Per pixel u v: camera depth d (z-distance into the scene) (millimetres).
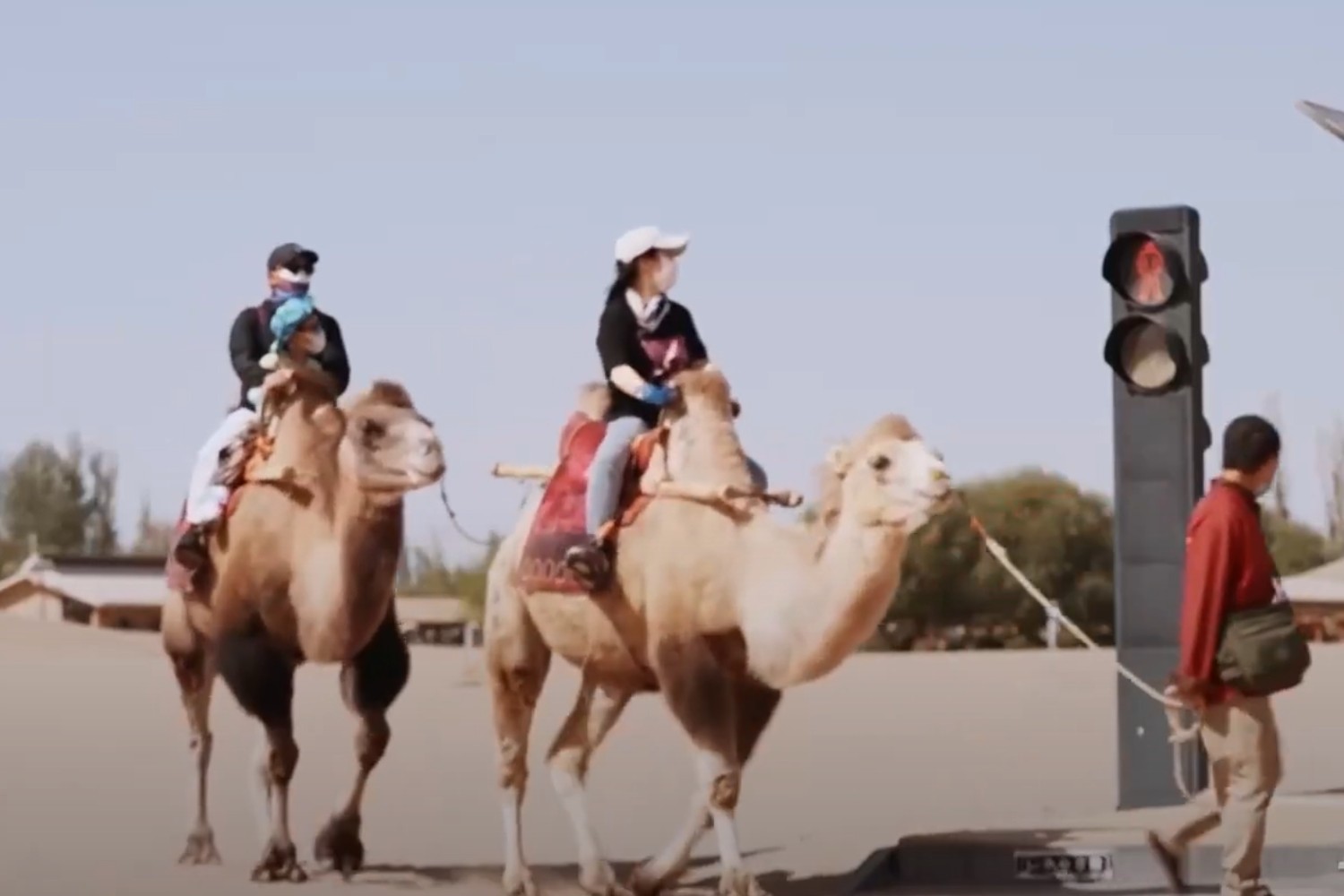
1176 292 16703
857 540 12922
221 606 15445
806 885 15016
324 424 15438
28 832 18297
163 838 17984
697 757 13445
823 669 13148
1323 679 37406
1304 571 71438
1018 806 20438
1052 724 29922
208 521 15523
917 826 18688
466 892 14828
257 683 15414
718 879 15414
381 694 15812
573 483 14289
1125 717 16953
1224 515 12359
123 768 24078
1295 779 22234
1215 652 12398
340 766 24500
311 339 16125
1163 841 14438
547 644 14523
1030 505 57531
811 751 26375
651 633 13516
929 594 57094
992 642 57250
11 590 76500
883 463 12875
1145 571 16906
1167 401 16859
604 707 14977
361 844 15953
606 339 14258
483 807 20344
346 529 15180
